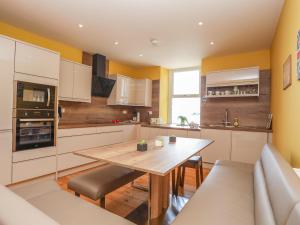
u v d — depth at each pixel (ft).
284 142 7.65
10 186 8.71
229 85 13.32
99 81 14.25
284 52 7.57
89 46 12.92
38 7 8.30
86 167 12.52
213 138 13.01
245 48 12.62
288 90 6.89
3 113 8.32
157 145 7.51
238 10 8.18
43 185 5.87
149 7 8.13
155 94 17.98
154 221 6.43
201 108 15.06
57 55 10.36
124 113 18.08
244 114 13.46
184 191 9.21
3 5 8.18
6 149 8.48
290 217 2.52
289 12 6.62
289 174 3.58
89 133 12.55
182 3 7.79
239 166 8.18
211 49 12.93
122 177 6.68
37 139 9.65
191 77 17.87
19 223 2.01
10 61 8.48
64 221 4.07
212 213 4.38
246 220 4.14
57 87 10.35
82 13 8.73
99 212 4.44
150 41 11.89
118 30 10.43
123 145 7.60
